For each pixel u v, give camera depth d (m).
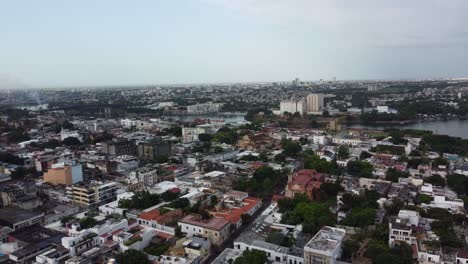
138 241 174.25
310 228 187.00
